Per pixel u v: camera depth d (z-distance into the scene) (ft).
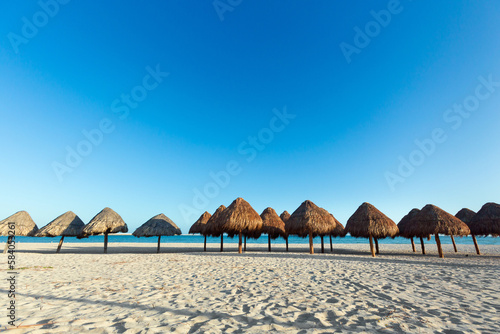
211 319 12.25
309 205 54.60
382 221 46.16
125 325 11.38
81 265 32.53
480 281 21.68
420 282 21.20
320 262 34.58
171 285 20.07
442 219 45.34
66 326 11.21
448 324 11.67
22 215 57.21
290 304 14.80
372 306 14.40
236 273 25.75
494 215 53.01
